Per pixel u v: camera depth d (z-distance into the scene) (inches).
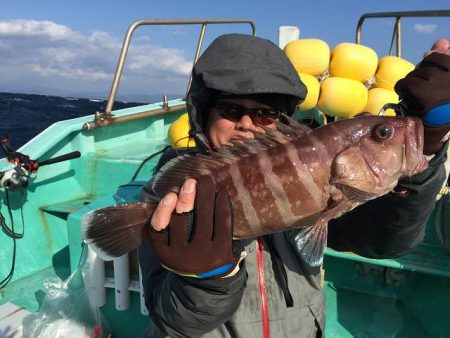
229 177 25.1
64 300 44.6
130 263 42.6
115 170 65.4
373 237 28.4
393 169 25.4
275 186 25.2
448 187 45.6
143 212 24.7
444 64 24.5
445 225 43.4
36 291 54.2
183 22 79.0
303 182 25.4
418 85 24.6
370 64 59.6
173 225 21.8
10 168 53.1
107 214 25.0
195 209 21.8
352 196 25.8
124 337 44.0
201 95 29.5
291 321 27.7
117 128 76.5
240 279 23.5
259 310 26.8
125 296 41.9
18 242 57.6
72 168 66.6
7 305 48.6
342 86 56.3
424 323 45.8
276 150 25.7
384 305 49.4
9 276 54.6
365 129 26.1
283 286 27.7
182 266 21.8
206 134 31.2
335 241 32.4
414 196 25.6
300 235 25.9
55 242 61.9
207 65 28.4
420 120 25.0
